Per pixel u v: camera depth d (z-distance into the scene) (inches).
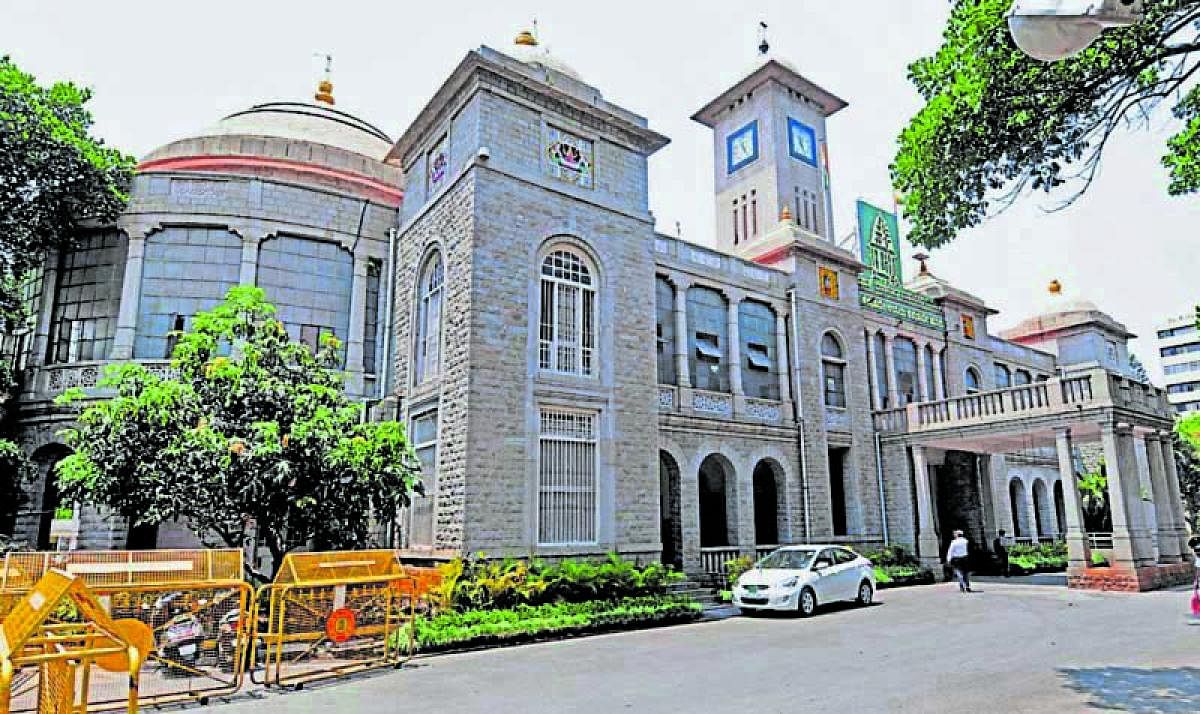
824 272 1075.3
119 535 681.6
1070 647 472.7
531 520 655.8
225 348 735.7
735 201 1218.0
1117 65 322.7
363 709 348.2
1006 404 949.8
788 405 987.3
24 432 730.8
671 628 606.9
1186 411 3927.2
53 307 760.3
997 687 364.2
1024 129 350.9
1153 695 340.5
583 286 745.0
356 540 579.8
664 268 899.4
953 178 377.7
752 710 331.6
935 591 860.0
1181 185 430.3
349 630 451.5
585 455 711.1
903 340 1221.1
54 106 724.0
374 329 831.1
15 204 677.9
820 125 1251.2
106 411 501.4
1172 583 861.2
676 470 872.9
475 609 568.7
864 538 1019.9
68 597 228.7
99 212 735.1
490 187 689.6
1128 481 887.7
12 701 335.3
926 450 1079.6
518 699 363.3
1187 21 305.9
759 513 1014.4
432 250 755.4
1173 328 4042.8
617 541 706.2
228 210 771.4
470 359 645.9
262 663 450.0
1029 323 1627.7
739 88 1222.9
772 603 670.5
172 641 396.2
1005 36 336.5
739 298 975.6
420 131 810.2
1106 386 860.0
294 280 791.7
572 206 746.8
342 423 553.0
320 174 896.9
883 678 392.2
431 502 687.1
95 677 420.8
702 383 918.4
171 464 492.7
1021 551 1151.0
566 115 761.6
